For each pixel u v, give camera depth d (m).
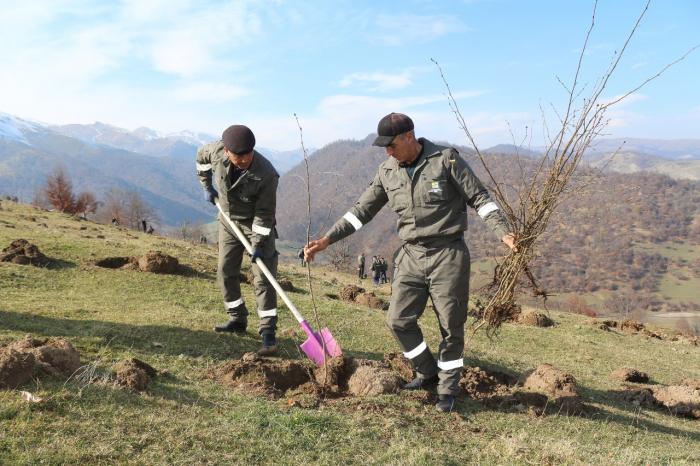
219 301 8.45
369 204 4.12
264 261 5.03
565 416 4.26
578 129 3.58
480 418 3.91
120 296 7.77
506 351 7.50
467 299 3.87
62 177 78.31
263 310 5.11
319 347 4.46
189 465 2.40
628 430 4.21
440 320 3.88
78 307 6.18
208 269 11.53
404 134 3.72
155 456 2.43
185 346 4.83
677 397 5.54
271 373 4.11
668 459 3.45
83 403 2.82
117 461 2.32
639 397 5.53
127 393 3.15
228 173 4.79
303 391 3.92
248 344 5.28
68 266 9.64
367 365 4.45
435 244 3.84
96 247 11.97
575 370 6.91
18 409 2.58
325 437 2.97
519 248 3.73
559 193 3.65
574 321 13.40
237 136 4.47
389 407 3.71
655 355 10.18
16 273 8.37
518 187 3.72
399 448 2.97
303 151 3.87
